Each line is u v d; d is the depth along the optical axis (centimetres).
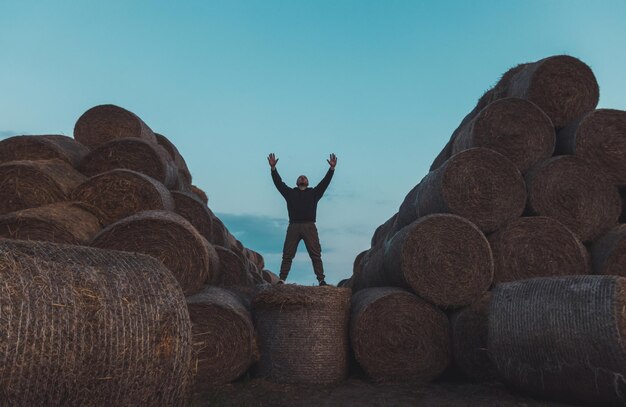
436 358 695
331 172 866
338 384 671
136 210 760
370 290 781
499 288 616
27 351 335
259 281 1697
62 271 374
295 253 852
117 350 372
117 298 386
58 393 348
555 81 856
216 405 549
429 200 817
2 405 326
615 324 497
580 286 537
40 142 845
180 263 654
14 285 346
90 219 724
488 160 778
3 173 748
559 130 880
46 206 705
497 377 668
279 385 657
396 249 744
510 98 835
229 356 645
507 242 759
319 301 682
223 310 647
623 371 490
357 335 688
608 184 806
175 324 409
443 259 714
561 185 794
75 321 359
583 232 794
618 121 821
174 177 974
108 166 870
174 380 403
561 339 529
